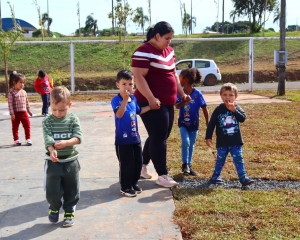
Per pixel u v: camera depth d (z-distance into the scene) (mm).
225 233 3439
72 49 17156
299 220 3668
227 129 4660
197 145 6754
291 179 4914
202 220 3697
